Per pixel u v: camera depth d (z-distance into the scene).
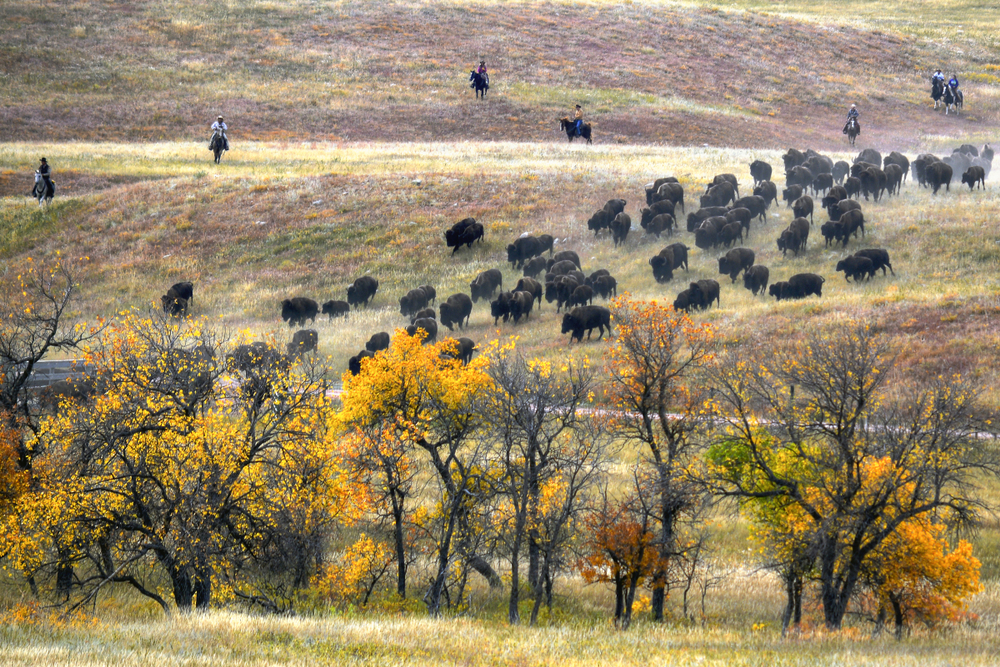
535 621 72.56
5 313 139.25
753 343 124.50
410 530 89.81
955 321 125.38
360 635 52.41
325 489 80.56
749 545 98.69
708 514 101.94
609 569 94.81
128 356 83.19
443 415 84.06
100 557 85.00
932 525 74.12
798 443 69.75
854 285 144.38
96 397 80.69
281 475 79.81
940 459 67.69
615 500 88.75
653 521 88.12
